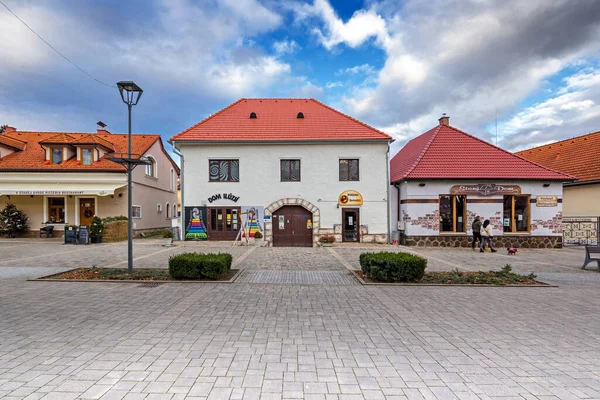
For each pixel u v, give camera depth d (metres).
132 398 2.88
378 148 17.61
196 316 5.30
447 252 14.45
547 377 3.37
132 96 9.02
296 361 3.67
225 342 4.21
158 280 8.00
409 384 3.18
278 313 5.50
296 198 17.48
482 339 4.42
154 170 24.73
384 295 6.81
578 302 6.40
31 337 4.35
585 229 17.98
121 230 19.00
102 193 19.00
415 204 16.59
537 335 4.60
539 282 8.07
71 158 20.77
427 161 17.25
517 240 16.50
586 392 3.07
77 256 12.20
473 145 18.27
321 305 6.02
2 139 20.39
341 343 4.21
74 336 4.39
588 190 18.62
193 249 14.61
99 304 5.96
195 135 17.73
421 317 5.37
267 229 17.41
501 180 16.58
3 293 6.75
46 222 20.09
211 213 17.61
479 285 7.66
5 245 15.83
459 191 16.50
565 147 22.92
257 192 17.53
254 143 17.44
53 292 6.84
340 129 18.36
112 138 24.05
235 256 12.56
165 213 26.98
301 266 10.38
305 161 17.58
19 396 2.90
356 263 11.00
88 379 3.22
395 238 17.02
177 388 3.05
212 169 17.69
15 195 20.19
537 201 16.67
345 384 3.16
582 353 4.00
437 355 3.88
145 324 4.89
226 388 3.06
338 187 17.53
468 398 2.95
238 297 6.54
